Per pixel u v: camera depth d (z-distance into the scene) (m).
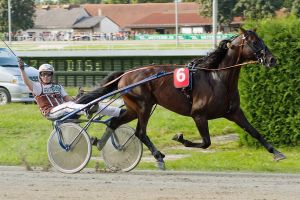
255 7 61.88
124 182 10.26
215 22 38.19
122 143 11.73
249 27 14.46
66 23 94.56
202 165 12.04
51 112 11.41
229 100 11.33
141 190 9.49
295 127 14.15
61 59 27.72
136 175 11.08
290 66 14.12
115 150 11.73
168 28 86.62
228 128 16.12
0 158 12.81
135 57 26.89
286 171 11.50
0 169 11.80
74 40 69.81
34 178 10.70
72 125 11.32
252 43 11.19
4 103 22.11
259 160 12.58
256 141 14.29
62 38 75.00
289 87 14.14
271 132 14.31
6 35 71.31
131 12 96.25
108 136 11.64
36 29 94.31
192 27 84.56
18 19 76.69
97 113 11.48
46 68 11.52
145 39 68.38
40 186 9.87
